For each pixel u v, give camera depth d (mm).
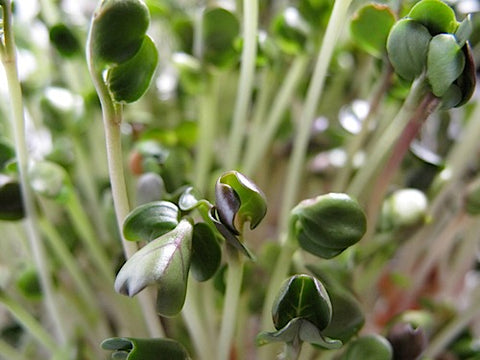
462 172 137
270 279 105
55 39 117
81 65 141
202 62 121
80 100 130
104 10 72
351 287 98
